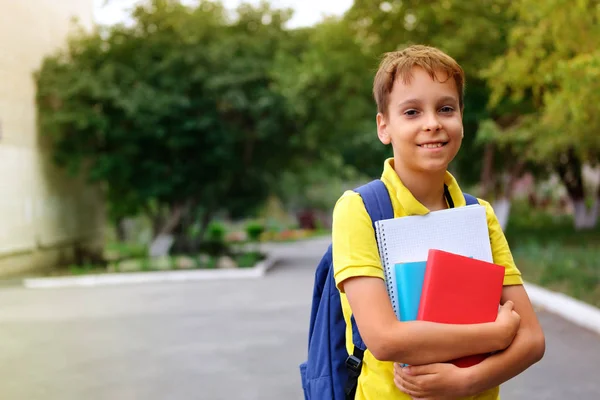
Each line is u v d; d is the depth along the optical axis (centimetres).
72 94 1927
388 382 159
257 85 2080
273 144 2300
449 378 146
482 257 162
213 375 645
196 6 2088
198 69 1977
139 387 604
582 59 905
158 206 2403
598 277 1099
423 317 150
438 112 161
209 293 1352
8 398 576
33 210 1931
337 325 177
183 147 2075
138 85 1973
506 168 2150
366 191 167
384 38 1903
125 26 2084
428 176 165
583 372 613
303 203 5759
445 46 1723
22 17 1877
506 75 1291
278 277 1698
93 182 2125
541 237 2136
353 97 2056
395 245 159
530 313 166
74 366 699
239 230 4794
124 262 2045
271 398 560
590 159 1852
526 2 1152
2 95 1755
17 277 1777
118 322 996
